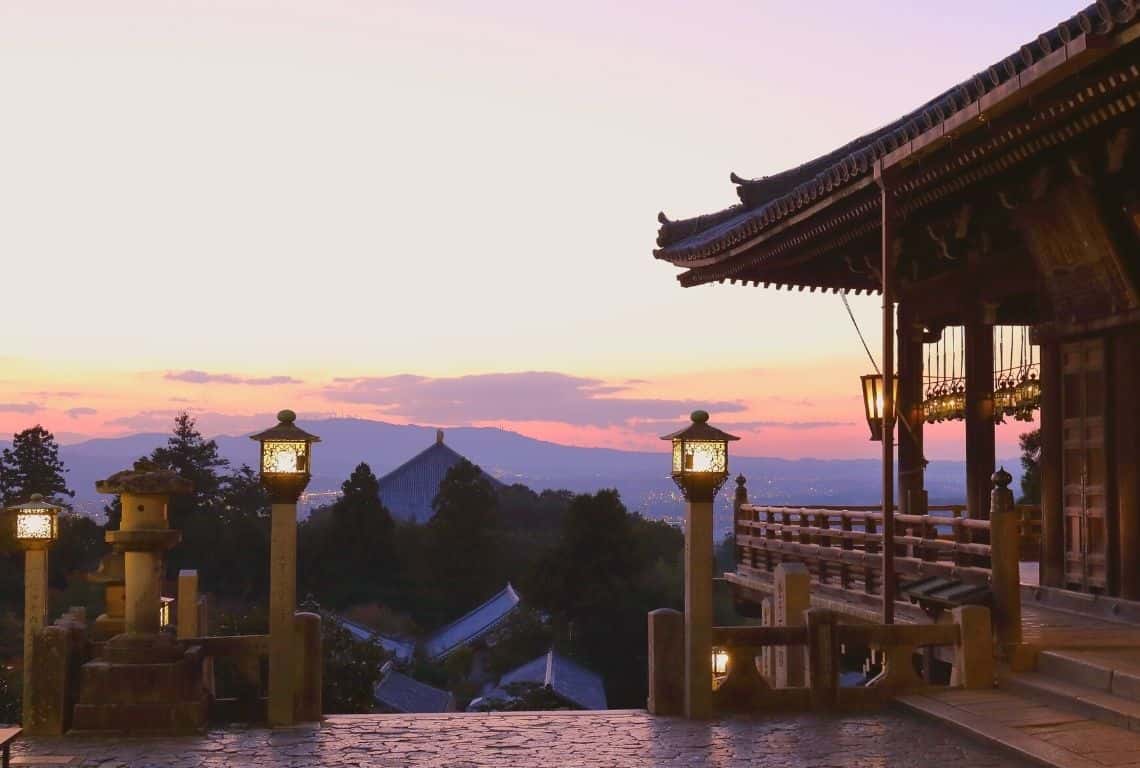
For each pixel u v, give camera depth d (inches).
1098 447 511.2
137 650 356.8
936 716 355.6
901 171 502.9
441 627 2315.5
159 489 364.2
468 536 2459.4
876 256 701.3
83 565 2004.2
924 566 503.8
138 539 360.2
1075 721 340.8
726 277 773.3
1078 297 524.1
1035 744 315.6
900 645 391.2
